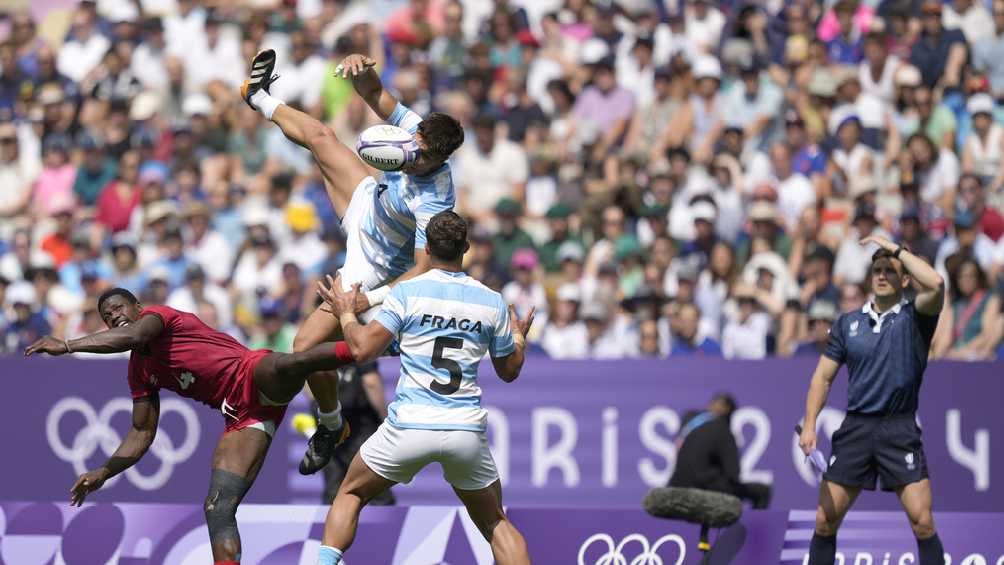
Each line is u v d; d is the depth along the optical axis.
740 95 57.19
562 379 44.19
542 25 62.22
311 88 59.44
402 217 27.48
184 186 56.28
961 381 43.75
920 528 30.62
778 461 43.88
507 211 51.41
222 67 61.50
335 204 28.44
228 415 28.02
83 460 43.69
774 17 61.19
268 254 52.91
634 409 44.03
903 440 30.70
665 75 57.75
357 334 26.33
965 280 47.62
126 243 52.47
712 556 32.09
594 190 53.84
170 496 43.25
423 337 26.78
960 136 56.66
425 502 43.00
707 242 50.94
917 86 56.62
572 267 50.38
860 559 32.00
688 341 47.34
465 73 59.06
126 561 31.05
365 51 60.44
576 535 32.00
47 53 63.50
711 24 60.81
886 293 31.05
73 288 52.84
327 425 28.78
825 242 52.25
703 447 38.16
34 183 58.38
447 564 31.25
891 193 55.03
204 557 31.11
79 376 43.81
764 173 54.53
